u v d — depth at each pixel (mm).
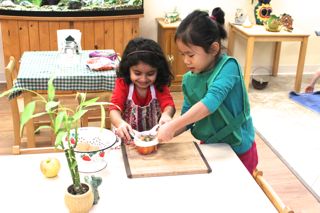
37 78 2422
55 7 3705
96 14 3771
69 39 2785
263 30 4082
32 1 3666
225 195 1295
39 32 3750
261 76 4762
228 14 4508
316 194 2531
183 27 1469
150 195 1284
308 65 4891
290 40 4016
